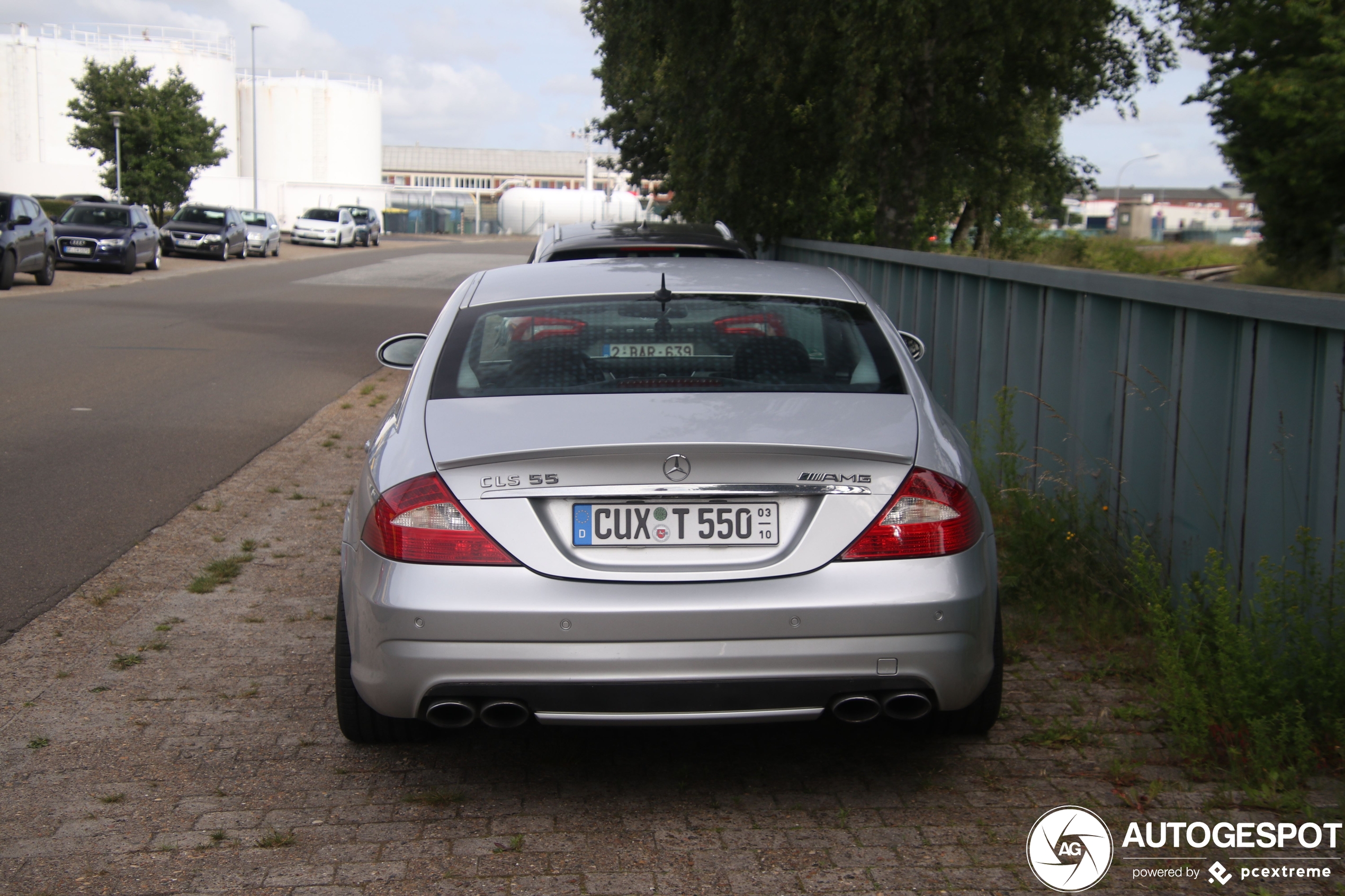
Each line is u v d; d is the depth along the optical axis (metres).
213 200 82.00
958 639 3.07
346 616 3.36
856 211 19.86
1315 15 20.02
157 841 3.09
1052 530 5.12
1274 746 3.44
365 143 97.62
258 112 94.19
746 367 3.55
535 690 2.99
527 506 3.03
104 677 4.25
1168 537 4.63
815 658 3.00
